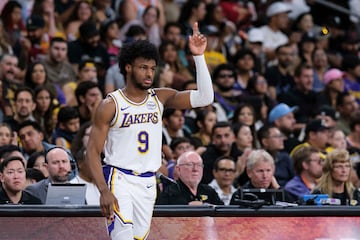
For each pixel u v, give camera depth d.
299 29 28.62
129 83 12.16
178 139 19.11
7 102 20.39
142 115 12.16
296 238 13.34
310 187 18.05
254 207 13.31
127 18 26.19
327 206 13.45
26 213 12.91
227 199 17.48
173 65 24.19
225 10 28.28
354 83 26.59
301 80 25.05
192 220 13.23
